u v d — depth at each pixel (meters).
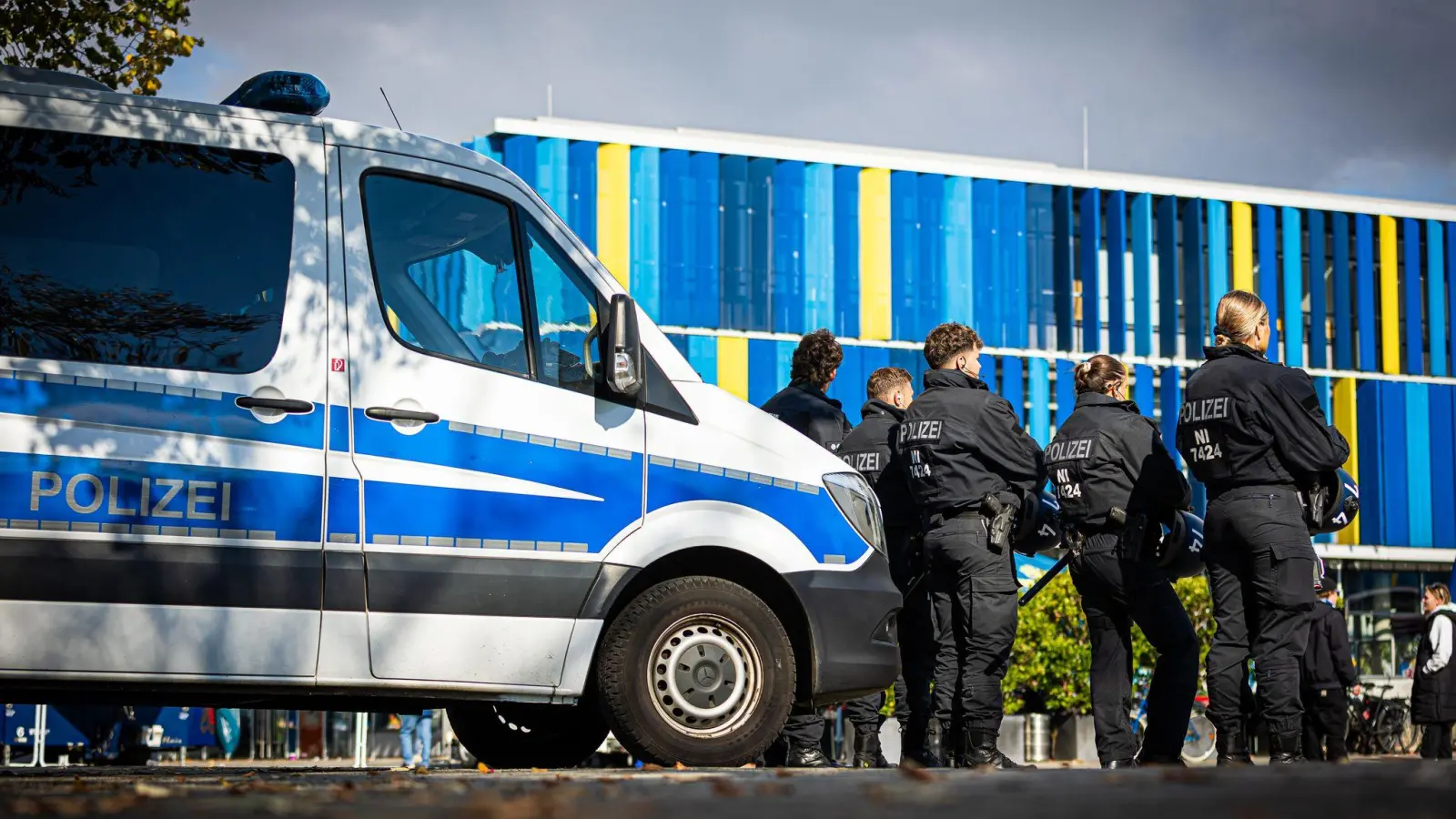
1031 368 37.06
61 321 6.09
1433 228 39.72
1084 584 8.13
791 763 8.84
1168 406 37.53
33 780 5.51
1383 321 39.25
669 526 6.75
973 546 8.08
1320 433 7.20
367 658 6.27
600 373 6.79
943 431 8.12
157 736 21.80
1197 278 37.88
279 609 6.17
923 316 36.62
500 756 8.02
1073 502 8.08
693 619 6.75
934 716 8.82
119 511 6.02
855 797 3.81
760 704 6.77
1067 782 4.32
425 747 20.58
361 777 5.45
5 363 6.01
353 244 6.47
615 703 6.63
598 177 34.38
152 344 6.17
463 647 6.39
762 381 35.41
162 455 6.09
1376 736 26.56
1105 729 8.15
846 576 7.05
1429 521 39.09
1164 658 7.98
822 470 7.15
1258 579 7.29
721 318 35.25
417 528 6.36
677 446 6.85
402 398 6.42
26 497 5.94
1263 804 3.30
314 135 6.52
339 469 6.29
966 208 37.00
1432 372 39.59
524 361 6.68
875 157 36.53
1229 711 7.44
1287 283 38.59
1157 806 3.37
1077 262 37.69
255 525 6.16
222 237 6.32
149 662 6.02
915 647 8.88
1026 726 27.56
